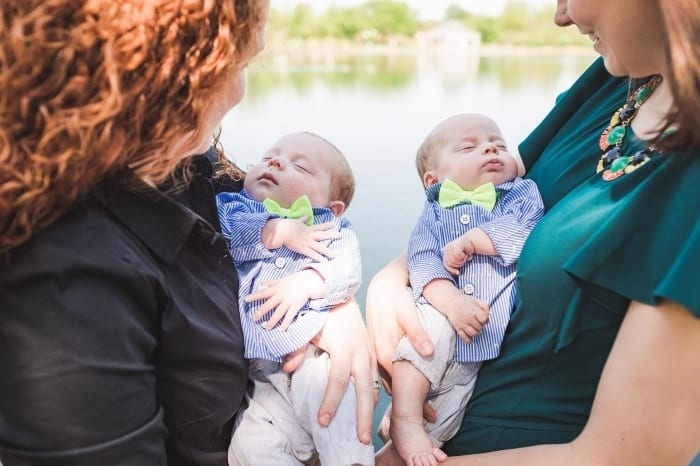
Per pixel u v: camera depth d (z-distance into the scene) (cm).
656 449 77
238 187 127
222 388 87
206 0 69
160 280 78
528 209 108
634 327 77
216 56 72
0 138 65
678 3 67
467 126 130
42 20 64
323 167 125
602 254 78
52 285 69
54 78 65
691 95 68
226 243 91
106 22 65
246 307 100
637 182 85
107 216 77
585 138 105
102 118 67
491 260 108
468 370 103
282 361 100
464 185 125
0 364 69
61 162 66
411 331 105
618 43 78
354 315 108
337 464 95
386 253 193
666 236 74
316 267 106
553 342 92
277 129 245
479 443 101
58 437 68
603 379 81
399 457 104
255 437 96
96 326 70
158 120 73
